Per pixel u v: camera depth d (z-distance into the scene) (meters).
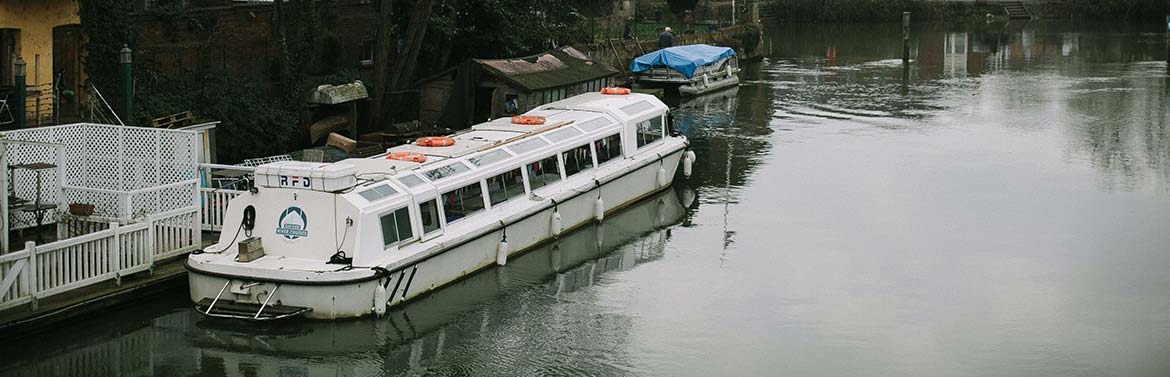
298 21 29.44
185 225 17.86
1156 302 18.05
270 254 16.95
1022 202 24.81
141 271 17.16
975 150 31.05
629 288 18.98
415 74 35.34
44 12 22.41
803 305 18.05
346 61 32.84
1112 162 29.30
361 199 16.73
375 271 16.39
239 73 27.78
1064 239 21.77
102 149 19.34
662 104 26.19
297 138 27.72
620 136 24.08
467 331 16.95
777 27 78.31
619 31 54.84
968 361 15.69
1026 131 34.16
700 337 16.67
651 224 23.02
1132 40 65.19
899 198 25.28
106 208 18.30
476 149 20.25
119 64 24.58
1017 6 82.00
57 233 17.86
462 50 36.38
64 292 16.25
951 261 20.36
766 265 20.22
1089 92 43.06
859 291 18.73
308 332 16.28
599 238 21.92
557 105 25.03
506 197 20.11
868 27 77.62
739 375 15.26
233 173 21.48
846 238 21.94
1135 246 21.23
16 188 18.53
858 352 16.05
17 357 15.23
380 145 27.33
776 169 28.53
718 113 38.84
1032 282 19.14
